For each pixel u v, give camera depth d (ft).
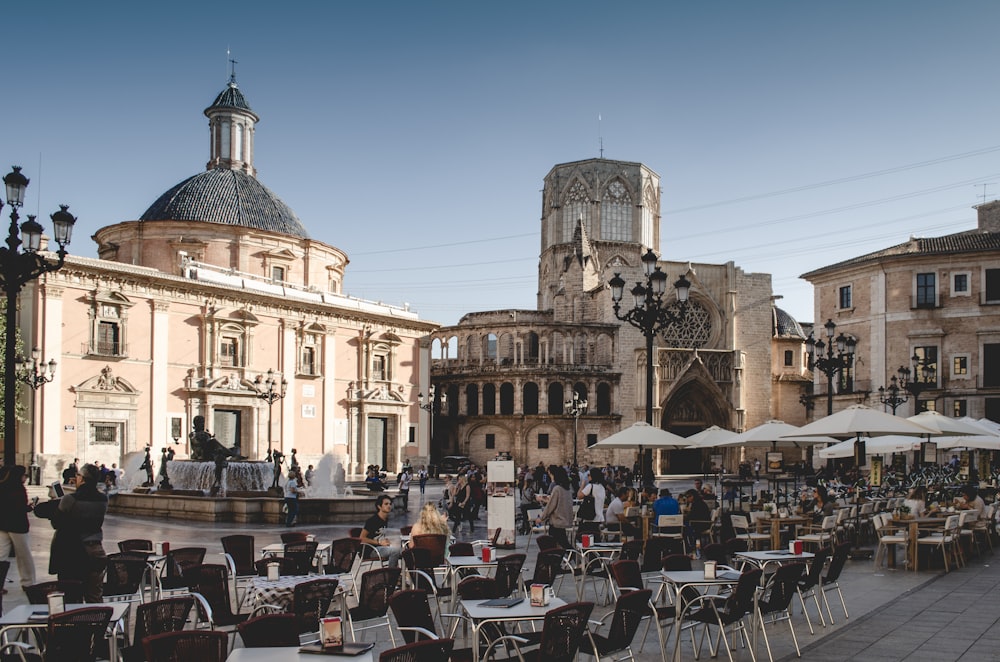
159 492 132.16
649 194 328.29
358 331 226.17
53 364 148.46
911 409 209.97
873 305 220.23
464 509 112.47
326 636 29.99
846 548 53.01
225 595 43.52
